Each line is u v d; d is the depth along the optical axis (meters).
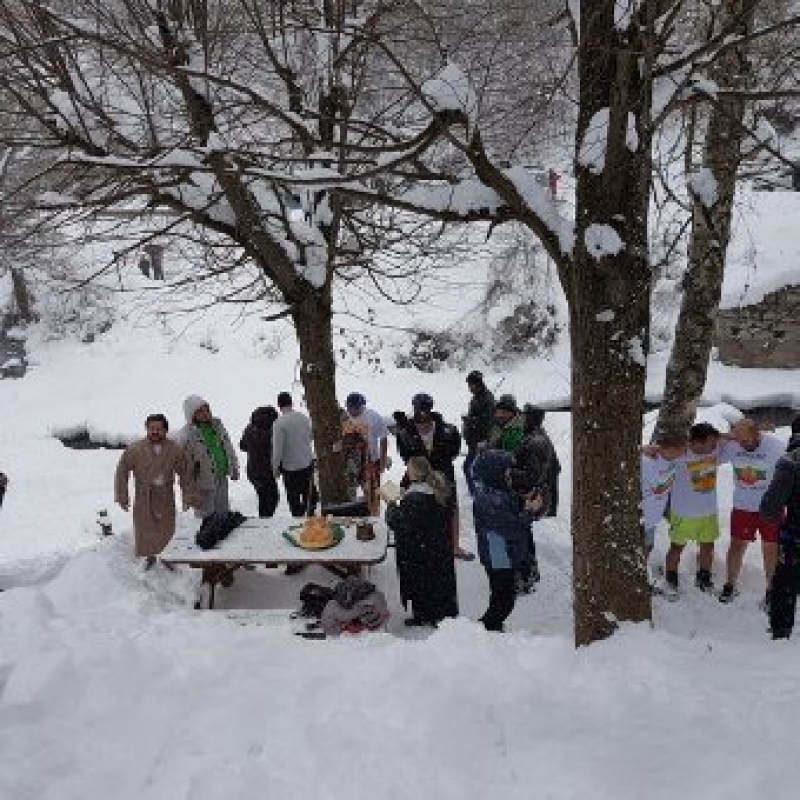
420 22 6.85
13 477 17.03
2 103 6.60
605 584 4.75
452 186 4.78
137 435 20.44
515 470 6.13
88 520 13.94
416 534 6.38
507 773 3.48
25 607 5.19
